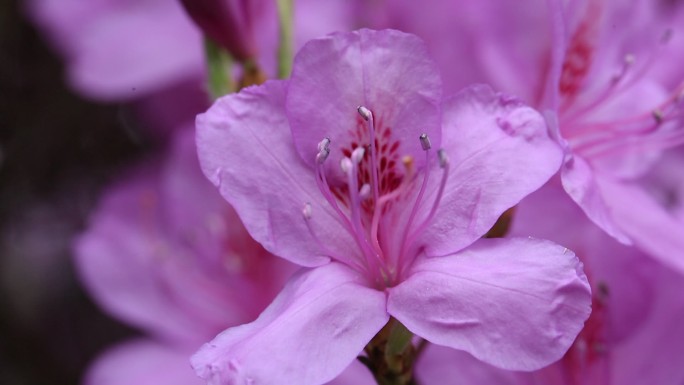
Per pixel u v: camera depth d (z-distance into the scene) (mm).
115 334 477
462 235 322
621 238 327
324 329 316
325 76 325
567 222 350
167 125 435
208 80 355
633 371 351
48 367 468
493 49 377
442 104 328
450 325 316
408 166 328
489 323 314
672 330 350
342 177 329
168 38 431
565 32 337
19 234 482
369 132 327
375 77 325
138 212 423
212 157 323
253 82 354
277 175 325
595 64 370
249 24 354
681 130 357
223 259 410
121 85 430
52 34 444
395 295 320
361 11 420
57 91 468
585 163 333
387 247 329
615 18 374
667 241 347
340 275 324
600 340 351
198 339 417
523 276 315
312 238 326
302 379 312
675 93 358
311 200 327
